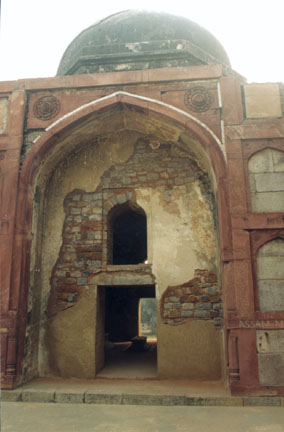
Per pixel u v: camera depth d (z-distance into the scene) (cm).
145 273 535
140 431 325
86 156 591
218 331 503
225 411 382
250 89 498
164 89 514
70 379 507
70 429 333
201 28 682
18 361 461
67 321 532
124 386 464
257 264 439
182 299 520
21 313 473
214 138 486
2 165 506
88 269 547
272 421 347
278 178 462
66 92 529
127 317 939
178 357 502
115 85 521
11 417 372
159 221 551
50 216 573
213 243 531
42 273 552
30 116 524
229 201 457
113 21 667
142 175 573
